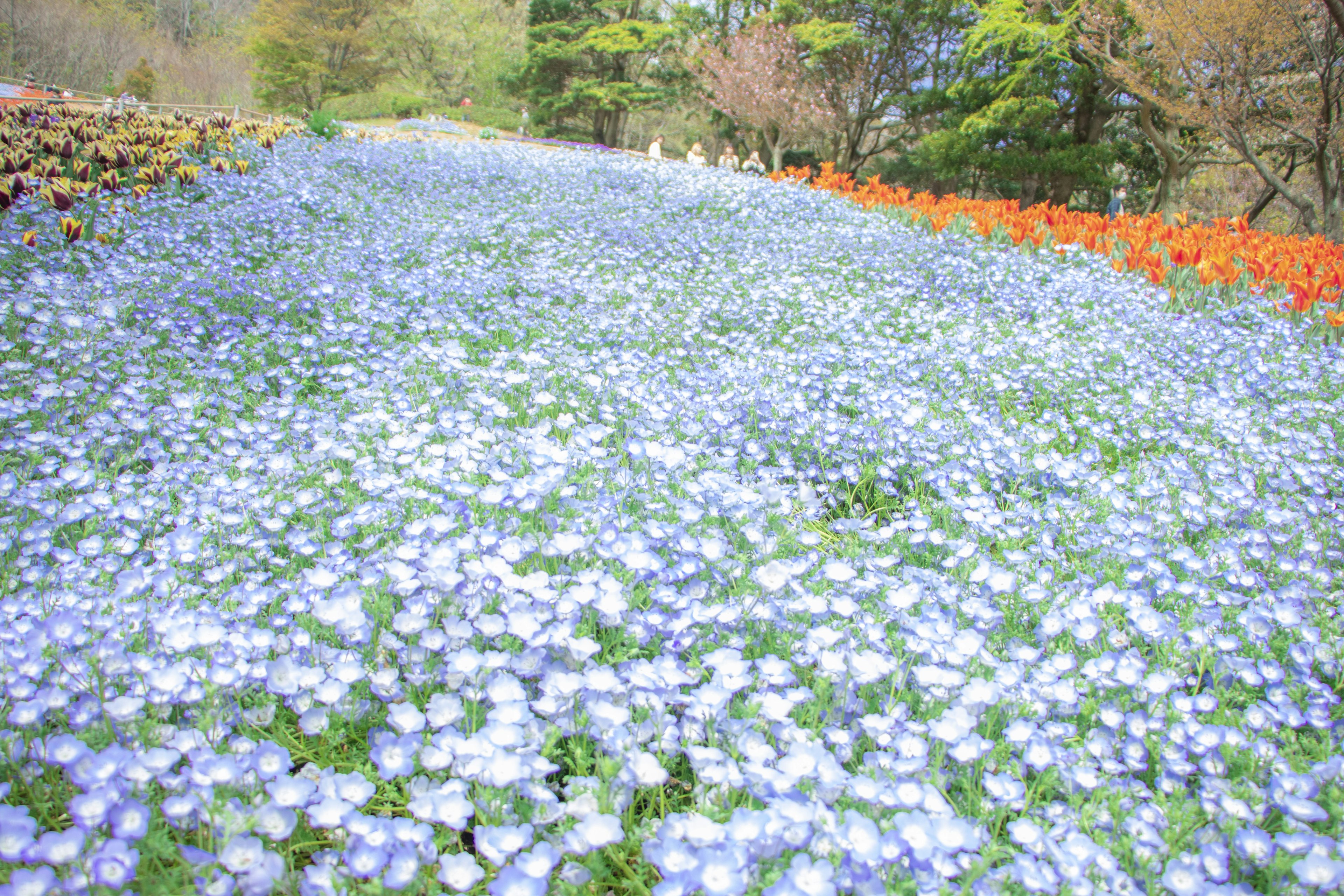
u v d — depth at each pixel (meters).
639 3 39.72
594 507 2.70
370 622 2.17
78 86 35.84
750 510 2.84
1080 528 3.15
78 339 4.11
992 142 25.05
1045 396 4.82
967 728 1.85
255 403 3.93
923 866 1.51
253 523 2.75
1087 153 23.05
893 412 4.02
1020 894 1.59
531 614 2.04
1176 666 2.31
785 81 30.14
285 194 8.12
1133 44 17.36
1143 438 4.25
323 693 1.83
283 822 1.53
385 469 3.11
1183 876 1.56
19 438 3.23
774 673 1.94
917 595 2.37
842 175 13.59
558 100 38.16
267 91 41.41
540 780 1.73
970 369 5.04
